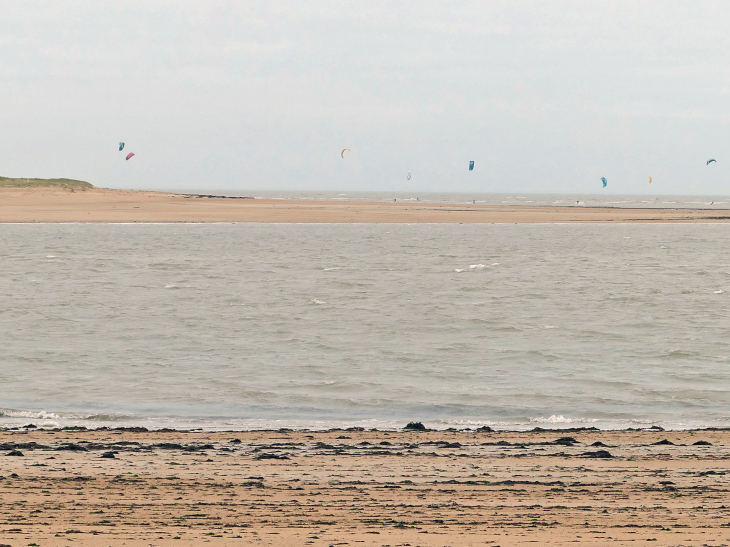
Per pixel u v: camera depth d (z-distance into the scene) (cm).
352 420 8350
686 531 4131
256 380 10150
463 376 10500
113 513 4503
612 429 7956
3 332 13212
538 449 6794
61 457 6272
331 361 11375
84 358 11312
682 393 9619
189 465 6012
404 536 4009
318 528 4188
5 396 9194
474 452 6644
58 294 17838
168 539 3894
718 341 13112
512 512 4619
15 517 4356
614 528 4209
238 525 4244
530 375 10581
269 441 7112
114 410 8675
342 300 17612
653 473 5844
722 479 5634
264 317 15212
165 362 11144
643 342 13012
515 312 16125
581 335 13675
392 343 12812
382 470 5903
